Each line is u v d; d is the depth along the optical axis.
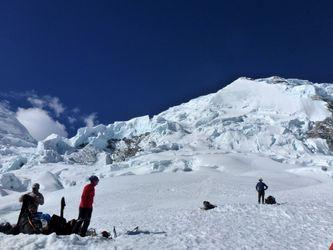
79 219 13.09
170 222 19.67
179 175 82.06
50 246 11.20
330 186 42.38
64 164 134.50
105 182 75.06
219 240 13.73
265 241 13.95
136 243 12.38
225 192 58.97
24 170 119.44
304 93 175.00
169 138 146.75
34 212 12.93
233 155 112.50
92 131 171.00
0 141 177.25
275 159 116.69
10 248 10.93
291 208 21.03
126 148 159.00
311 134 147.62
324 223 17.50
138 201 53.47
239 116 157.62
